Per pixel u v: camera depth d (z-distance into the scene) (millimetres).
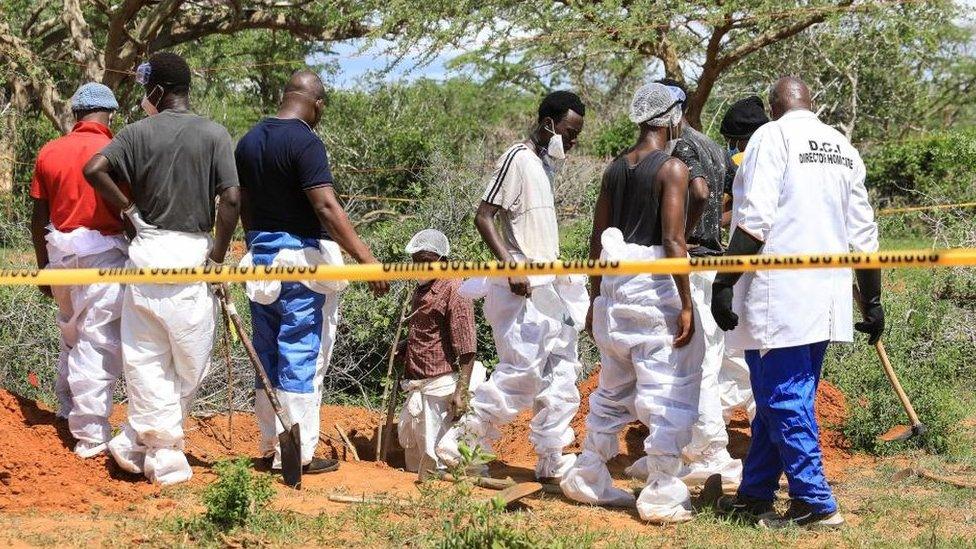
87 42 20500
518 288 6230
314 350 6395
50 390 8375
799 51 22172
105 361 6184
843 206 5668
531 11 17938
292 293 6312
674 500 5652
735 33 19656
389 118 21203
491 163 13820
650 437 5676
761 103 7258
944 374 9422
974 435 7973
